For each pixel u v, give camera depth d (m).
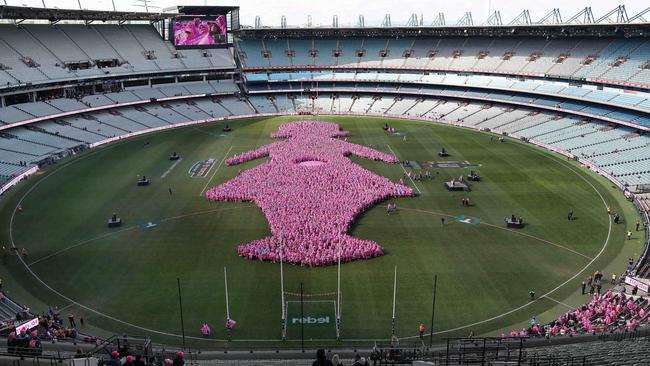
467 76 145.75
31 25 130.12
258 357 40.41
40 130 110.00
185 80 152.25
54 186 84.88
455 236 65.69
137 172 93.00
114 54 139.38
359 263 58.28
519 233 66.62
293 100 156.12
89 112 125.12
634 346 35.25
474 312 48.81
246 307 49.44
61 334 41.84
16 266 57.62
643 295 49.72
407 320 47.47
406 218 71.56
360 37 171.50
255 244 60.84
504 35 150.12
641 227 68.12
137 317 47.81
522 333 42.84
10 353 28.42
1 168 89.06
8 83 110.56
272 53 166.12
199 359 39.62
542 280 54.81
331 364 20.47
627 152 94.25
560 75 125.38
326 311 48.84
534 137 114.00
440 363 31.50
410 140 117.06
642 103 104.19
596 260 59.31
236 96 155.25
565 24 123.69
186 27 151.75
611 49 123.75
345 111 149.88
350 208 70.88
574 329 43.44
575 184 85.56
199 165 97.44
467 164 97.69
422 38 165.00
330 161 93.69
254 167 95.19
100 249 61.78
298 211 69.06
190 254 60.34
